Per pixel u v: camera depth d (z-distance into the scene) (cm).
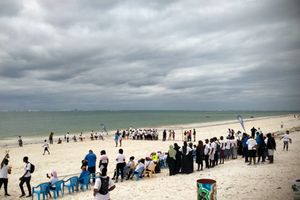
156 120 12519
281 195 1005
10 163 2388
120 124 9656
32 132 6906
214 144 1738
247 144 1756
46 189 1227
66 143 4075
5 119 15588
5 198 1310
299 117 10731
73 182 1324
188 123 9688
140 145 3372
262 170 1478
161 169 1848
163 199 1088
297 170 1428
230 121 10662
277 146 2509
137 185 1365
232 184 1218
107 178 734
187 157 1595
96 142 4072
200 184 805
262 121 8844
